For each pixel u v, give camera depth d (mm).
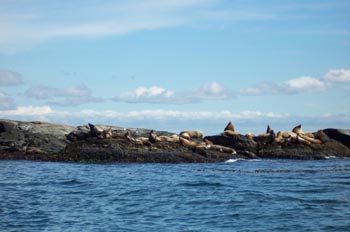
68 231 21328
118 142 53625
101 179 39281
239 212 25250
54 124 61844
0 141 57344
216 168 47500
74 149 53438
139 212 25469
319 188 33281
